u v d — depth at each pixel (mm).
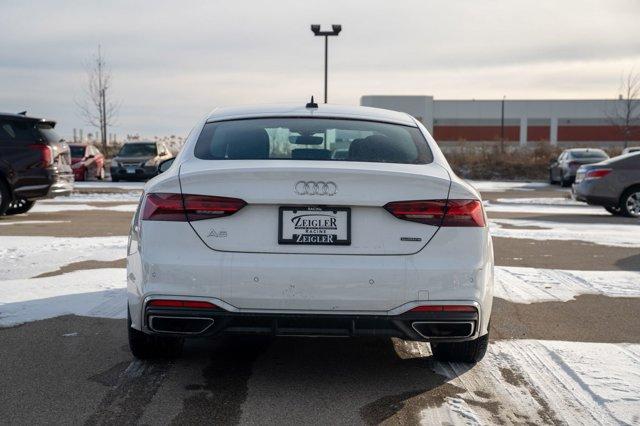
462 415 3305
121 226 10875
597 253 8602
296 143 3941
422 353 4340
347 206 3408
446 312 3410
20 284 6141
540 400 3514
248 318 3373
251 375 3883
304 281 3338
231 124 4191
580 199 13953
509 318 5258
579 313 5438
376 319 3375
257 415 3289
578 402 3488
